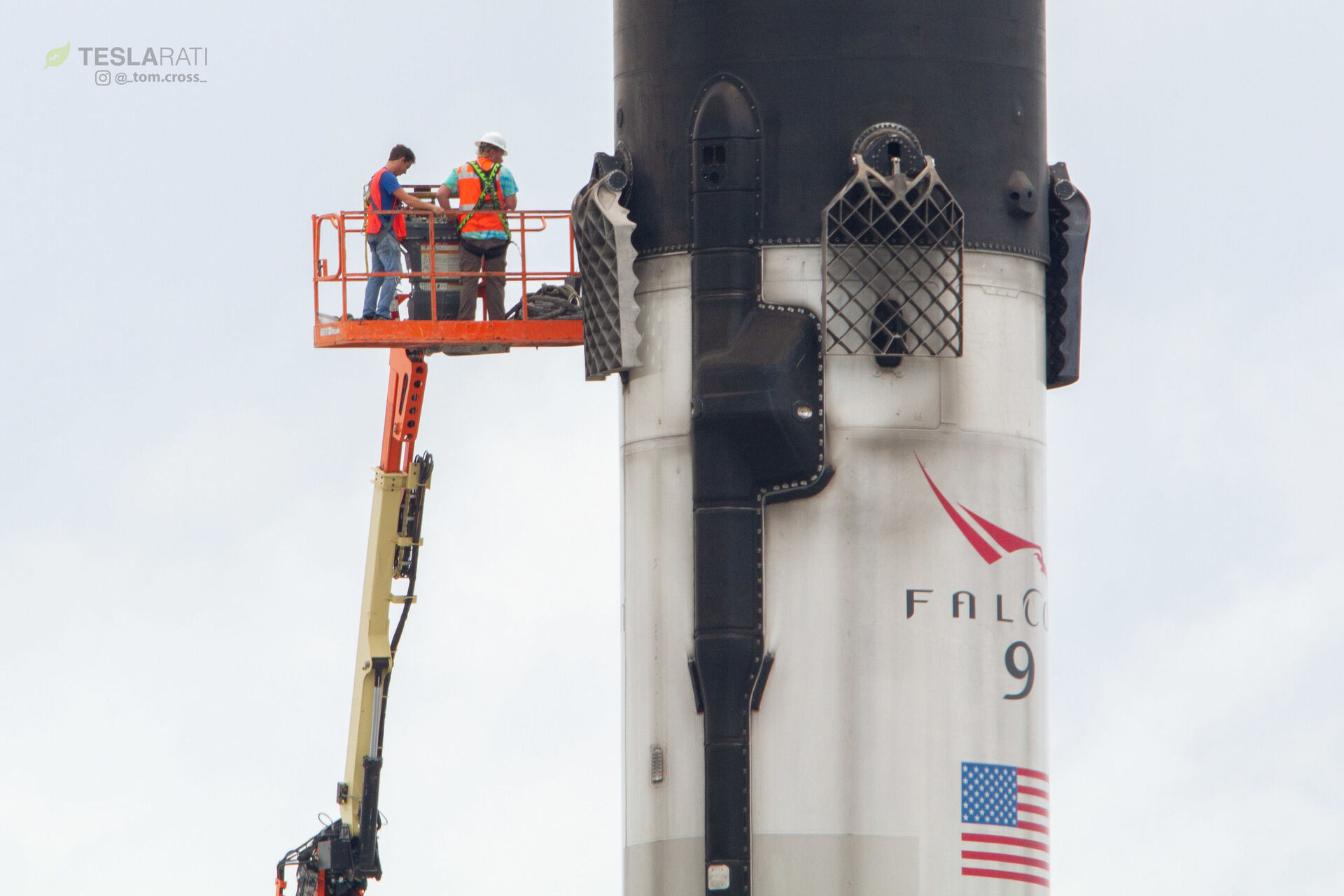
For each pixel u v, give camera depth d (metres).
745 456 115.31
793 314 115.38
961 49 117.38
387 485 171.12
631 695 119.81
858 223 115.12
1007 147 118.25
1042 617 118.94
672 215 118.56
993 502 116.94
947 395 116.25
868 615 114.88
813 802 114.19
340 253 137.38
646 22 120.19
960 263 114.94
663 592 117.88
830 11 116.50
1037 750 117.69
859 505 115.12
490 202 136.12
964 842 114.81
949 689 115.25
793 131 116.12
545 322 132.75
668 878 116.50
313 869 180.75
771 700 115.00
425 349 136.75
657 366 118.62
